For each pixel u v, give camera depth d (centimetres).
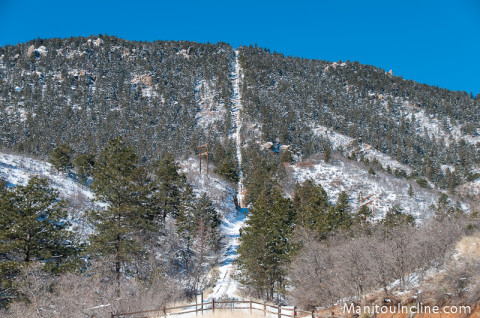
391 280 2347
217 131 14588
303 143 13175
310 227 3441
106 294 2002
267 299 3095
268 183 6950
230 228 5569
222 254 4347
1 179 4338
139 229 3120
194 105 17650
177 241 3959
